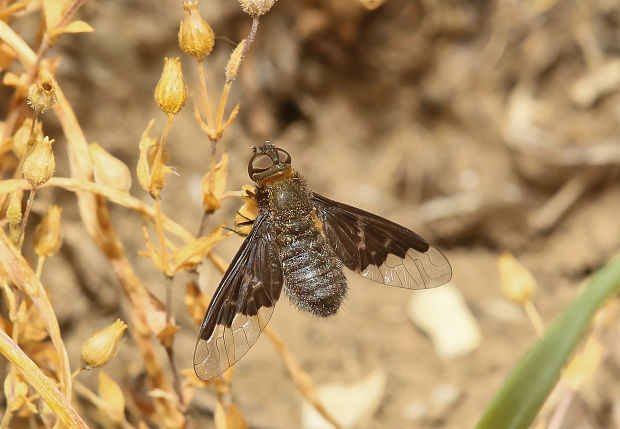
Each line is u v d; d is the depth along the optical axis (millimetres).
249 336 153
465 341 189
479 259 198
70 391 149
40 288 150
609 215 198
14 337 151
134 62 190
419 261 159
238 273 154
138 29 189
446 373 187
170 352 154
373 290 193
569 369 160
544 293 196
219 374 151
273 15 197
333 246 161
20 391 151
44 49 154
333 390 182
